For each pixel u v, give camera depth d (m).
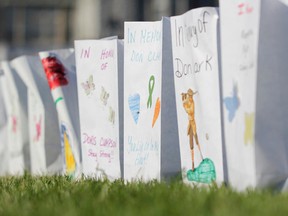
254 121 7.85
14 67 14.69
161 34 9.68
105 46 10.88
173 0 44.47
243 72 8.03
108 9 46.44
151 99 9.89
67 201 8.10
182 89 9.38
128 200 7.83
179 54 9.43
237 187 8.19
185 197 7.75
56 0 47.75
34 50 47.47
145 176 9.99
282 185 8.01
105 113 10.93
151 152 9.91
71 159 12.09
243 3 8.02
